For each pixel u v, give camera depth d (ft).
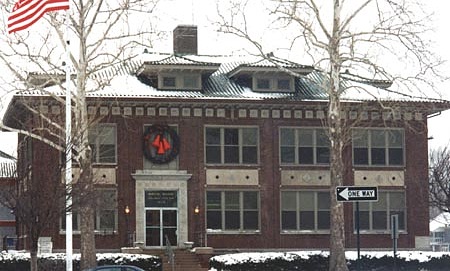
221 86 170.81
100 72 170.50
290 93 170.40
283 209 167.43
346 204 168.66
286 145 168.66
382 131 171.94
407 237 171.12
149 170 162.20
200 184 164.35
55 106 148.36
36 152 138.62
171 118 164.45
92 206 113.29
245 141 167.32
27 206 98.02
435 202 169.68
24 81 117.50
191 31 185.37
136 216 160.56
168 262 155.02
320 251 157.89
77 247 154.61
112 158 160.97
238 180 165.89
